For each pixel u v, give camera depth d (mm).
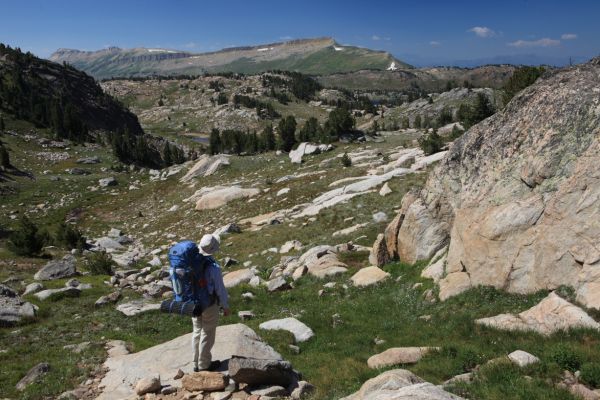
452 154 20375
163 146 163375
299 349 14438
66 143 119312
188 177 71938
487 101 55781
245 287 23688
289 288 23156
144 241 47250
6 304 19969
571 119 15461
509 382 8688
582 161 14461
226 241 37344
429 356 11453
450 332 13992
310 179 51375
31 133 119250
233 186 56562
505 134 17766
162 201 63156
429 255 20531
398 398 6941
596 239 13180
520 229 15430
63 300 22984
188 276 8820
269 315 19078
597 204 13539
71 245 40906
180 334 16891
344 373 11180
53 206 66188
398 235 22469
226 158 74250
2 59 160250
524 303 14258
